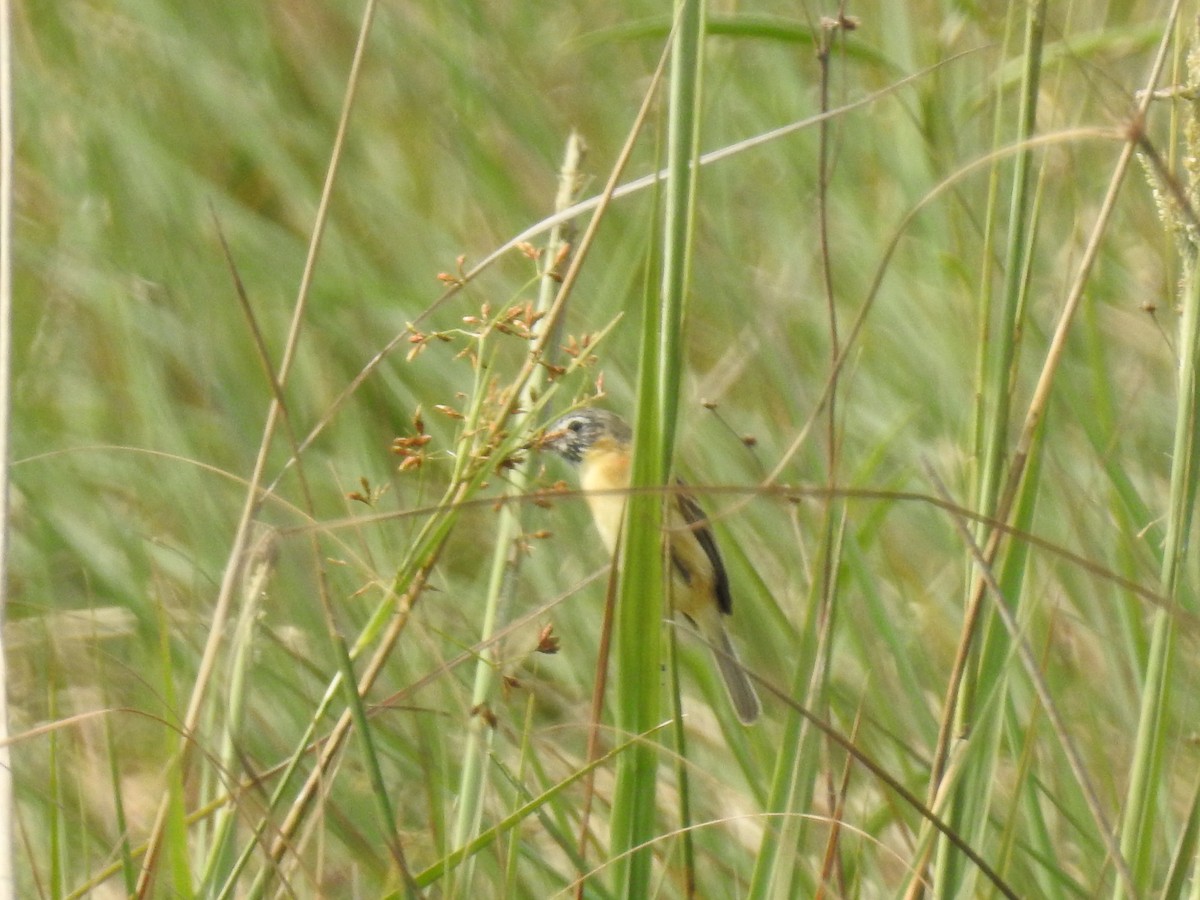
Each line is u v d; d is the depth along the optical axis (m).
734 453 9.04
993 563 4.91
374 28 11.74
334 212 10.88
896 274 9.88
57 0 11.45
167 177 10.53
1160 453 8.84
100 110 10.85
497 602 5.70
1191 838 4.59
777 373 9.27
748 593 8.18
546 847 6.81
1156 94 4.45
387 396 9.62
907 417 8.30
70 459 9.30
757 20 8.50
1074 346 9.14
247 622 5.04
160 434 9.02
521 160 11.22
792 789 5.12
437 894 5.55
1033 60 4.74
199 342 9.81
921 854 5.02
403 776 7.05
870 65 11.16
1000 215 10.09
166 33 11.45
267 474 9.34
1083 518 7.75
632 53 12.10
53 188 11.01
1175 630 4.70
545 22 12.30
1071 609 7.94
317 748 5.30
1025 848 5.80
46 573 8.05
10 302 5.63
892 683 7.49
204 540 8.52
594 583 8.34
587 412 8.33
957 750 5.01
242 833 6.11
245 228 10.56
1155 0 10.90
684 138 4.74
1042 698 4.45
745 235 11.34
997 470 4.93
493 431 5.07
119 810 5.06
